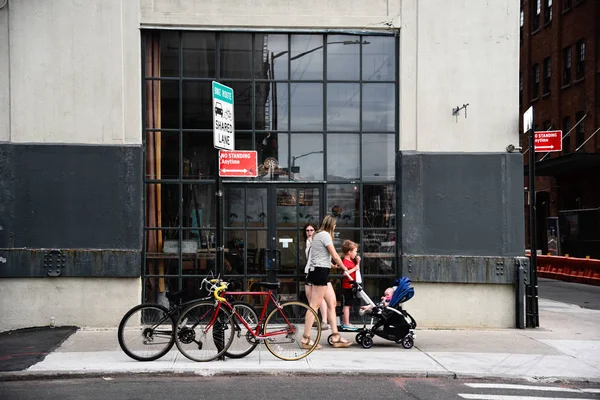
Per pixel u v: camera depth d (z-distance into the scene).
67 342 9.30
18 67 10.48
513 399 6.79
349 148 11.11
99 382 7.27
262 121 11.08
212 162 10.95
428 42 10.98
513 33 10.98
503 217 10.88
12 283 10.41
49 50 10.54
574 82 31.42
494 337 10.09
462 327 10.84
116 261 10.45
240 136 11.04
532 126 11.34
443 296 10.85
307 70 11.14
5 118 10.48
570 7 31.81
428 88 10.97
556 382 7.62
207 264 10.84
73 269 10.40
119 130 10.61
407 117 10.95
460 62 10.98
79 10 10.59
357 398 6.70
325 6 11.02
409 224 10.81
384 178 11.09
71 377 7.45
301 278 10.93
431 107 10.96
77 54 10.58
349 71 11.16
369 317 10.91
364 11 11.04
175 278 10.78
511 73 10.98
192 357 8.16
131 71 10.66
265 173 11.02
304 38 11.14
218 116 8.55
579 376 7.70
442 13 10.99
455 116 10.95
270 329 8.42
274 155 11.06
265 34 11.11
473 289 10.88
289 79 11.11
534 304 10.99
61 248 10.43
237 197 10.95
